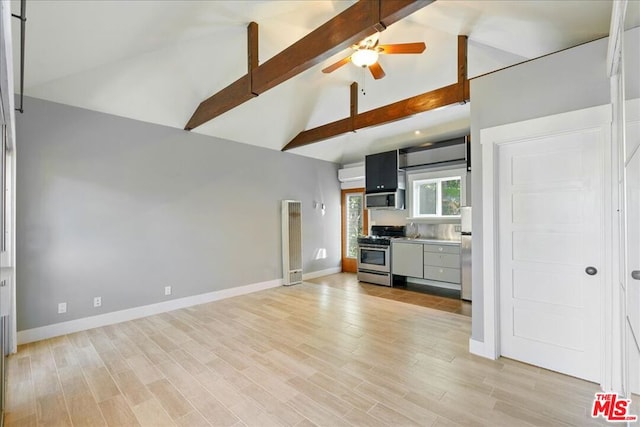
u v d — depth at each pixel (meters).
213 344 2.97
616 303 2.09
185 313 3.92
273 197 5.45
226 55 3.42
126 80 3.33
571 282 2.32
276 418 1.90
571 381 2.26
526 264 2.53
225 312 3.95
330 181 6.66
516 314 2.59
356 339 3.06
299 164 5.95
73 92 3.21
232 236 4.79
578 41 2.54
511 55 3.19
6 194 2.64
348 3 2.65
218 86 3.80
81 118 3.37
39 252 3.10
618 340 2.08
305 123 5.13
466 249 4.45
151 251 3.91
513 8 2.20
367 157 5.86
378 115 4.02
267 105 4.45
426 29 3.04
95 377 2.38
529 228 2.51
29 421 1.88
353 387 2.22
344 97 4.67
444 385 2.23
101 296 3.50
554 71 2.33
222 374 2.41
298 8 2.71
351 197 6.82
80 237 3.36
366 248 5.73
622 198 1.82
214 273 4.55
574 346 2.32
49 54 2.49
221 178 4.67
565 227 2.35
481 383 2.25
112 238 3.59
